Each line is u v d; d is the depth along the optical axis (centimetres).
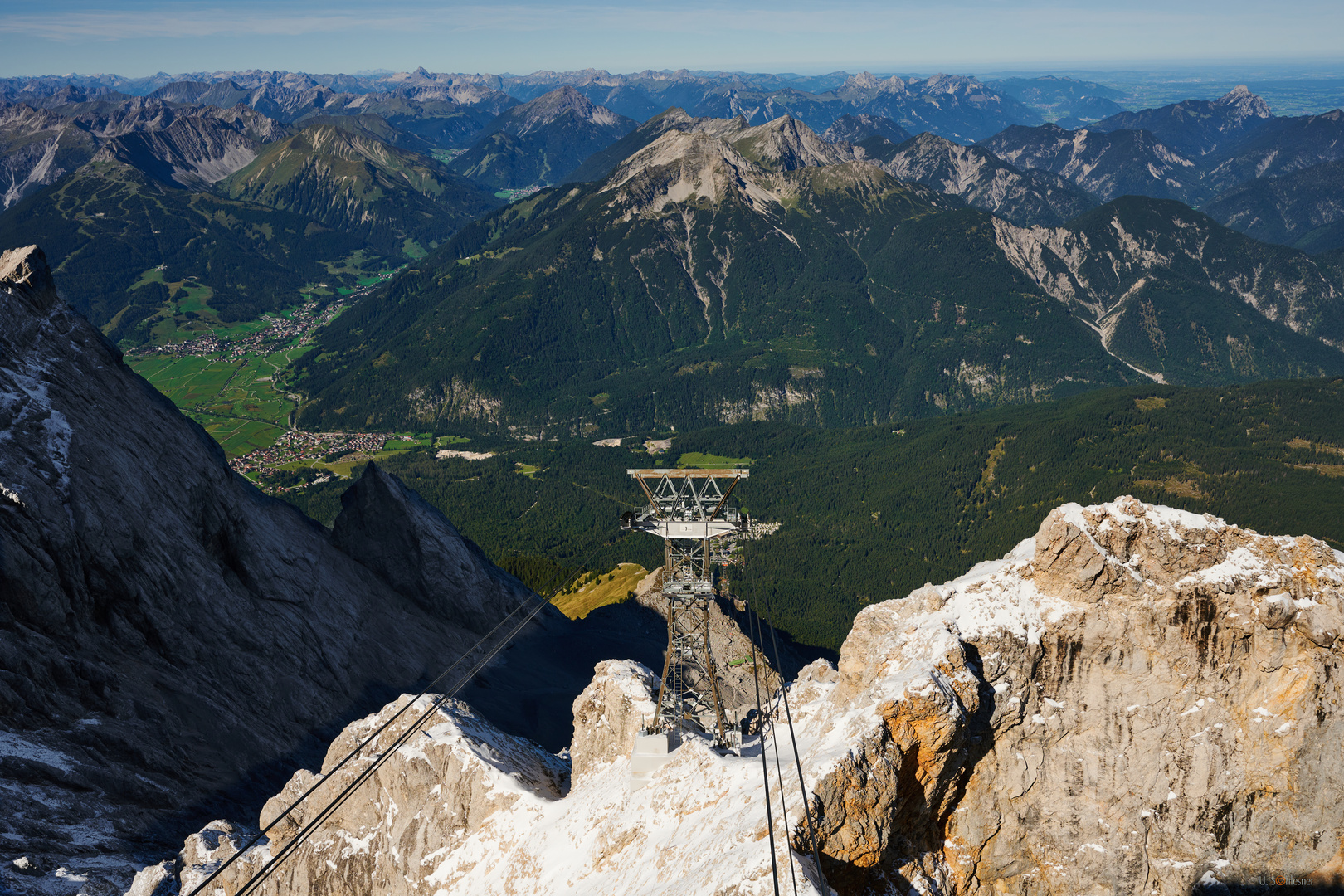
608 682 6831
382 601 16925
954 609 5666
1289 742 5200
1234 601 5309
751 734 6625
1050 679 5512
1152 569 5431
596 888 5456
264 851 7469
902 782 5134
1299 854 5178
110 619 11919
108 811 9569
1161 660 5388
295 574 15100
